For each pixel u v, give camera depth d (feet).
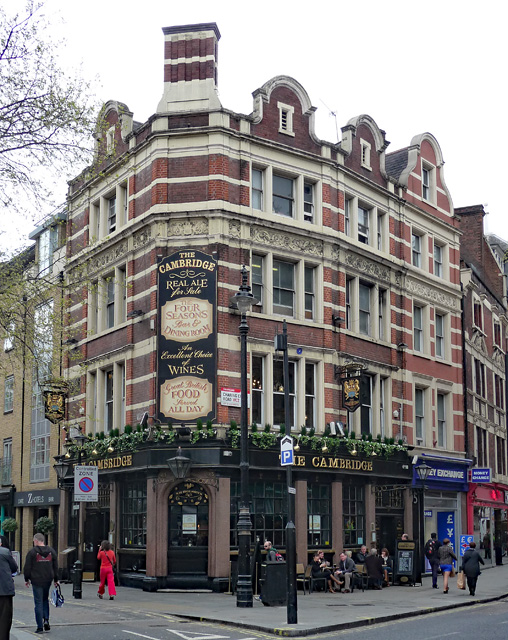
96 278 97.96
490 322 142.82
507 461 147.54
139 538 86.28
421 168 116.67
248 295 67.67
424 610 66.64
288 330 89.92
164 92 89.51
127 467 86.63
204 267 84.94
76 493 72.33
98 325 98.22
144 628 54.03
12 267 58.44
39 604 50.90
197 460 81.76
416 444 108.47
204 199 86.43
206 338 83.87
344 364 94.84
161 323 85.15
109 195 98.89
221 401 83.10
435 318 116.88
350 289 99.81
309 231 92.68
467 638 48.73
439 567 89.40
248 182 88.69
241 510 67.51
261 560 78.74
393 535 101.55
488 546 128.67
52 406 98.63
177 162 87.81
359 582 85.66
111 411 95.76
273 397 88.58
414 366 109.19
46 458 115.14
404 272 108.27
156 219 86.69
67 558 100.53
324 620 58.08
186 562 81.71
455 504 115.34
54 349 62.03
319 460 89.35
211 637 50.42
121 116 95.35
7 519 117.91
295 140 94.48
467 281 123.95
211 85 88.63
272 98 93.25
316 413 91.97
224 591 80.33
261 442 84.23
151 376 85.51
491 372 141.18
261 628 54.34
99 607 65.67
